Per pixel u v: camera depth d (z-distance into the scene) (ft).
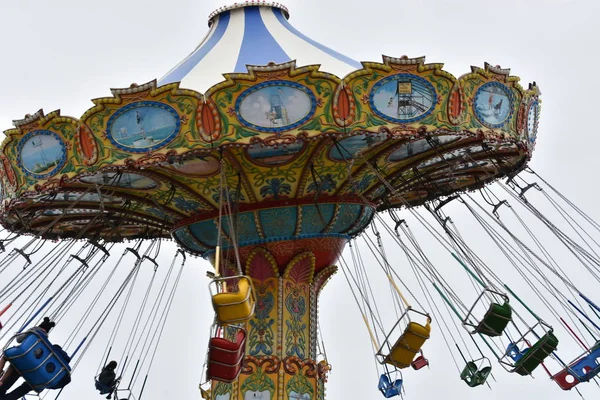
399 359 56.39
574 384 58.13
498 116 56.95
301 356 60.64
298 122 51.93
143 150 52.75
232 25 63.57
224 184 57.00
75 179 55.01
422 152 61.41
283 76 51.16
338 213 60.54
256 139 51.80
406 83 52.70
